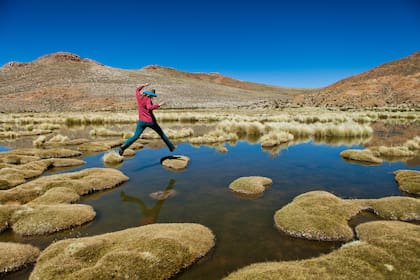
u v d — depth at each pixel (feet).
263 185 29.09
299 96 340.80
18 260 15.76
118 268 13.71
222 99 366.63
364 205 23.26
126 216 21.86
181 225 19.30
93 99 293.64
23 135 75.10
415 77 273.75
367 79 319.68
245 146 55.01
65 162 38.99
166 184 29.78
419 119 127.24
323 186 29.09
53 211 21.29
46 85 342.44
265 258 16.06
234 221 20.86
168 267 14.64
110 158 39.93
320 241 18.06
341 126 73.05
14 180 30.53
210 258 16.11
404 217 21.15
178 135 69.00
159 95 341.21
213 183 30.12
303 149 51.55
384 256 14.44
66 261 14.57
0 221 20.01
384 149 46.85
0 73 394.32
